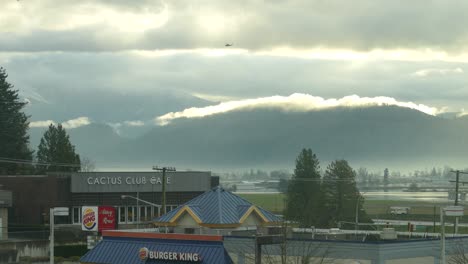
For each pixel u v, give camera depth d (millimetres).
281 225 72125
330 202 141000
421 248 63219
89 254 72812
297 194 142375
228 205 72062
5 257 100438
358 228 127188
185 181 134875
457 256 65188
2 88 174125
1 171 164875
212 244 65875
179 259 66562
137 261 69188
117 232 72250
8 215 126375
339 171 143000
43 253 104312
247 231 71125
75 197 126438
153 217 127625
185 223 72500
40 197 124750
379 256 60344
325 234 72812
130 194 130500
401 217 153000
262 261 66375
